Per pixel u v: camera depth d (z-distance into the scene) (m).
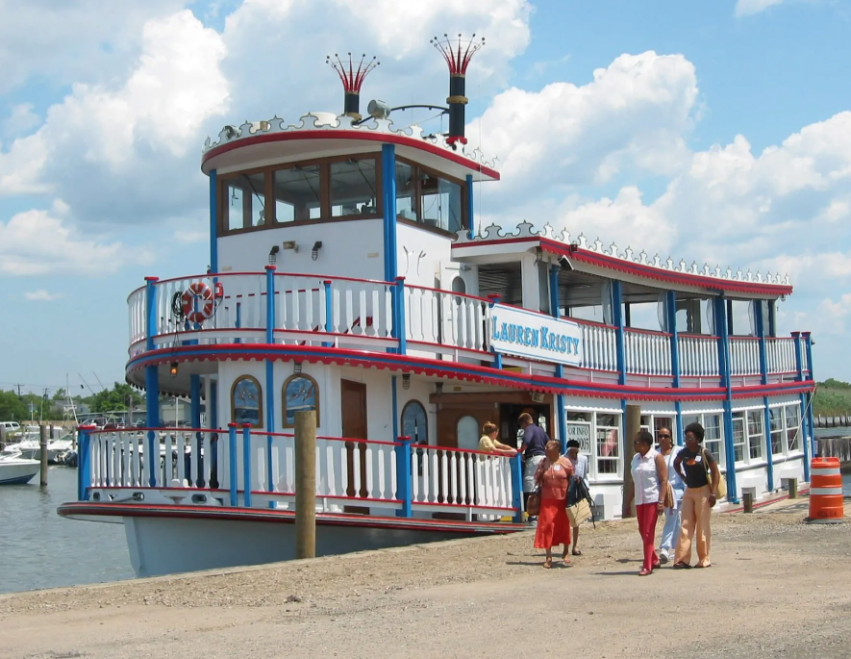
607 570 13.12
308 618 10.27
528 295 20.84
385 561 14.28
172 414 50.16
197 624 10.11
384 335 17.28
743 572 12.37
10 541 34.47
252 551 16.00
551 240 20.75
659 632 8.92
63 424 149.50
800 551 14.12
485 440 18.20
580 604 10.51
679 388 26.16
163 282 17.42
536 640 8.81
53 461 95.25
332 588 12.19
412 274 19.45
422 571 13.41
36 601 11.59
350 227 18.92
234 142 18.91
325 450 16.03
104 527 39.31
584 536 17.36
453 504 17.25
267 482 15.73
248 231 19.70
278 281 16.86
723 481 12.99
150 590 12.17
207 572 13.38
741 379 29.28
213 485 16.12
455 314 18.48
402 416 18.95
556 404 21.14
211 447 16.03
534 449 18.47
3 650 9.02
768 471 30.12
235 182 19.95
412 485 16.81
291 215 19.41
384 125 18.69
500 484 18.23
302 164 19.33
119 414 105.56
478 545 15.90
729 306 30.22
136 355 17.98
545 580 12.43
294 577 12.97
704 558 12.93
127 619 10.48
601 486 22.80
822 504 17.86
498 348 19.11
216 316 16.81
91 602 11.52
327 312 16.81
